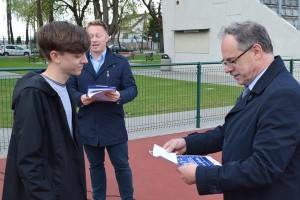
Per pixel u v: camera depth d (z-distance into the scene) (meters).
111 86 3.91
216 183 1.96
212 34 19.91
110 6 36.03
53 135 2.23
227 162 2.06
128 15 43.00
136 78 9.09
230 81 9.74
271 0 19.30
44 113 2.21
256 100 2.02
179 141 2.54
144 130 7.88
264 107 1.93
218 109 9.41
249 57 2.02
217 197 4.67
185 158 2.34
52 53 2.31
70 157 2.32
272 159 1.85
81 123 3.91
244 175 1.90
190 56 21.31
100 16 32.88
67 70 2.35
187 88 9.64
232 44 2.03
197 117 8.25
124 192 4.06
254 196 2.01
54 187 2.23
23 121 2.13
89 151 4.01
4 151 6.42
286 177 1.96
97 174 4.08
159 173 5.45
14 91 2.23
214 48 19.88
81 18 39.31
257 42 2.00
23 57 41.16
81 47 2.31
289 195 1.96
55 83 2.36
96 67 3.93
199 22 20.50
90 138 3.88
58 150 2.24
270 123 1.88
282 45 17.17
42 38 2.30
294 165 1.96
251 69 2.04
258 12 17.97
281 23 17.14
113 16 30.92
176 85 9.41
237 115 2.11
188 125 8.37
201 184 1.99
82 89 3.92
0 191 4.73
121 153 3.98
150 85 9.39
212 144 2.58
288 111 1.87
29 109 2.14
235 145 2.06
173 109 9.33
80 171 2.38
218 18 19.56
